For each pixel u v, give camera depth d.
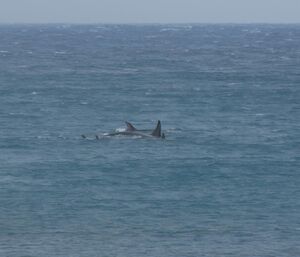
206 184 139.88
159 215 121.44
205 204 127.44
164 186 138.50
